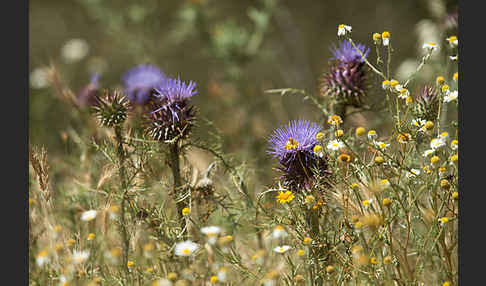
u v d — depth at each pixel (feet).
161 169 18.07
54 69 24.47
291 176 15.15
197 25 32.94
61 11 46.47
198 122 17.93
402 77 28.94
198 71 40.75
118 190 16.65
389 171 15.39
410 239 15.94
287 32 40.34
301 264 14.80
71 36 45.60
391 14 41.81
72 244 15.26
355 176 14.73
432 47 15.47
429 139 16.14
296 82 36.47
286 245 15.05
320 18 44.55
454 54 17.44
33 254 15.69
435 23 27.50
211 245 14.79
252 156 24.23
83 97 22.52
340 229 14.89
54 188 20.04
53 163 21.86
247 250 17.38
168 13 41.63
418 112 16.16
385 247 15.12
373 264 13.99
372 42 18.43
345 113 18.58
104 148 16.79
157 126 15.94
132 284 14.85
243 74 31.65
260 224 16.66
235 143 25.80
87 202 18.25
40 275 15.23
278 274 13.85
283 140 15.23
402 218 15.37
